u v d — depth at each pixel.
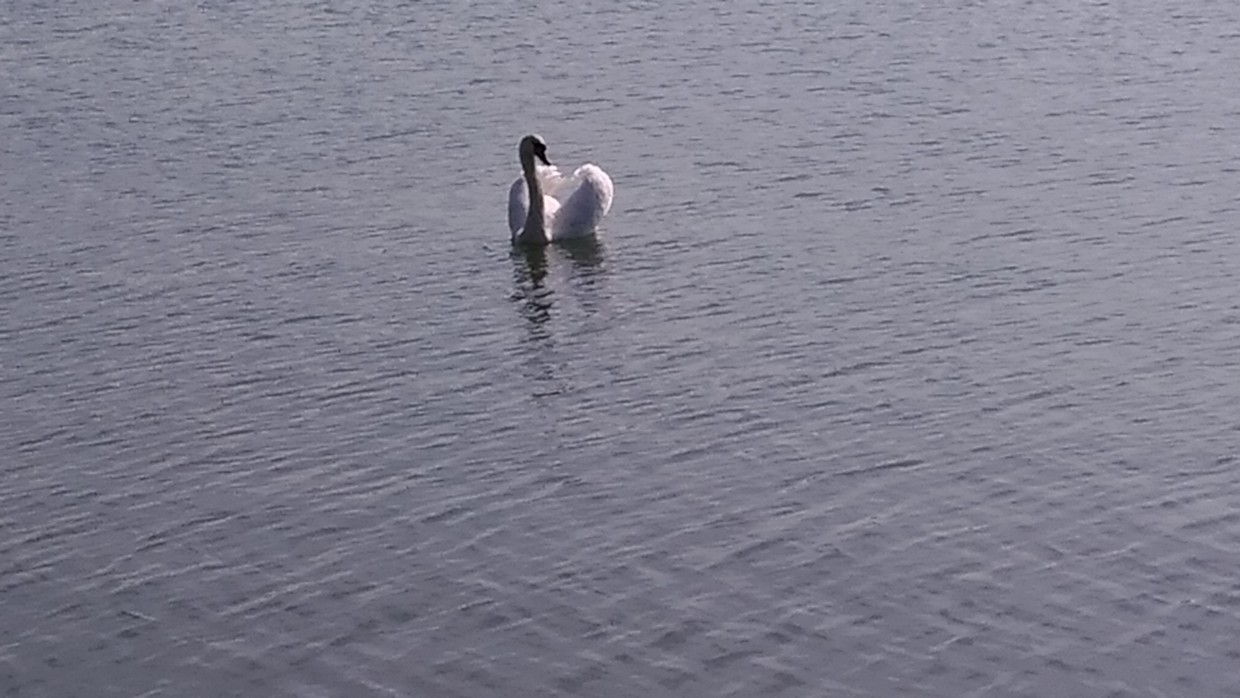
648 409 22.78
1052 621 17.59
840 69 38.38
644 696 16.69
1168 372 23.28
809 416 22.36
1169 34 40.25
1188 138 33.31
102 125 35.84
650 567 18.86
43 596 18.72
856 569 18.66
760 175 32.12
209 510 20.45
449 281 27.83
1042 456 21.02
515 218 29.55
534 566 18.95
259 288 27.44
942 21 41.75
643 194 31.42
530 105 36.62
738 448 21.53
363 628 17.94
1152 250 27.80
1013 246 28.16
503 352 24.92
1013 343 24.39
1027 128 34.16
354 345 25.20
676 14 42.88
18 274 28.11
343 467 21.41
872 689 16.64
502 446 21.86
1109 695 16.45
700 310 26.17
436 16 43.34
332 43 41.31
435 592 18.55
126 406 23.30
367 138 34.81
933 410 22.36
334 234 29.89
